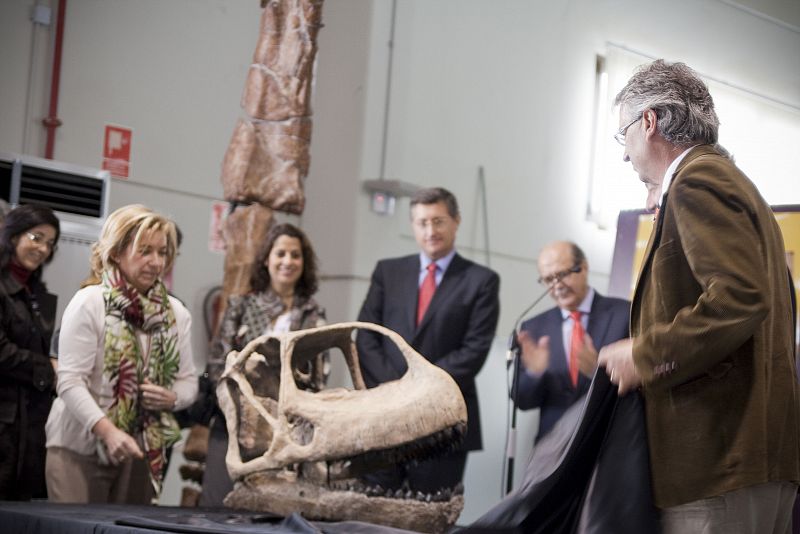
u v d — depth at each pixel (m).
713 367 1.78
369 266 6.41
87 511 2.31
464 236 6.68
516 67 6.96
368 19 6.46
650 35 7.07
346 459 2.27
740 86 7.01
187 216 6.07
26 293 3.30
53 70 5.47
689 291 1.81
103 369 2.86
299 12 4.24
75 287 4.42
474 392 4.08
